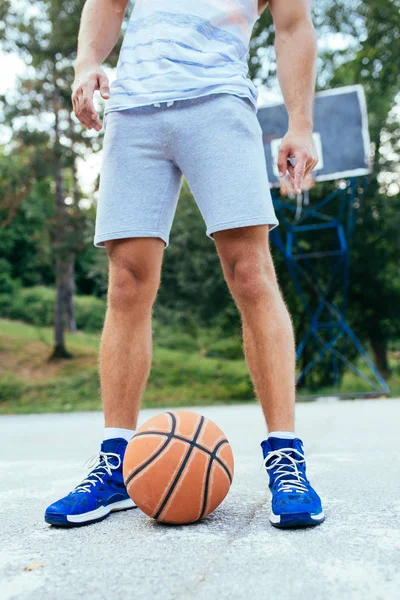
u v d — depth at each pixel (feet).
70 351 61.05
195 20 6.97
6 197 55.11
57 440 17.01
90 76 7.07
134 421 6.92
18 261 101.24
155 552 4.97
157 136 6.78
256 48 51.37
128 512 6.61
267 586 4.11
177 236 47.98
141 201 6.83
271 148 37.63
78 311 84.58
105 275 54.65
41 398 51.78
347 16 51.75
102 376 6.97
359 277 51.26
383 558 4.65
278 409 6.27
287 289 51.42
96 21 7.51
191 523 5.93
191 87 6.62
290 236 40.37
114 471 6.56
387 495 7.06
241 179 6.40
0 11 50.75
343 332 42.55
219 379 56.80
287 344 6.40
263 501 6.92
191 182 6.72
